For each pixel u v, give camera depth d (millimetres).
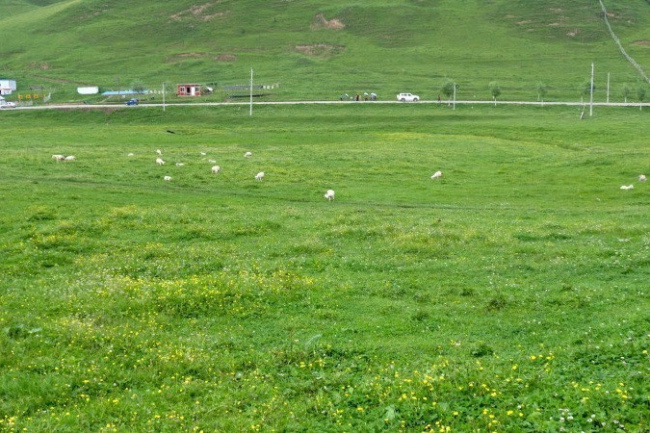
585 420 13617
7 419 14680
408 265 27031
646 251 27953
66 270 26828
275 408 15023
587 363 16516
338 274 25812
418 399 14805
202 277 24875
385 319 20828
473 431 13531
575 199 47125
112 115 153250
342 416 14523
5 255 28516
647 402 14102
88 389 16203
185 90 182500
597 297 22375
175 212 37625
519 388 15117
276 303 22406
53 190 43094
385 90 187125
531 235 32062
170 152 67438
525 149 77188
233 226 34250
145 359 17766
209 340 19125
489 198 47500
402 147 77938
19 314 20828
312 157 65312
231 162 60219
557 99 166875
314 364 17391
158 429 14352
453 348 18234
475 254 28750
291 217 37219
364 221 35844
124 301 22062
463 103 152875
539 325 20031
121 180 49875
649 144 80875
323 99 167625
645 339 17484
